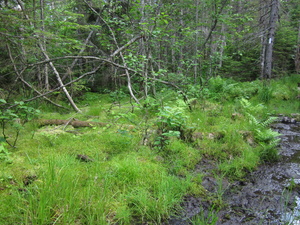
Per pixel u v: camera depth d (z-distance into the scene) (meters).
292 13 15.55
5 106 4.71
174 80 7.67
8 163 3.05
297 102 8.74
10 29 4.26
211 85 9.06
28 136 4.21
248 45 11.99
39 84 7.42
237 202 2.79
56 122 5.10
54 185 2.36
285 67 16.48
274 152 4.04
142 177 3.03
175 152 3.92
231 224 2.39
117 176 3.00
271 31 10.81
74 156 3.46
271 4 10.61
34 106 6.21
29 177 2.78
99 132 4.57
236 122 5.50
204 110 6.54
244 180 3.32
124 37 8.01
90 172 3.00
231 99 8.70
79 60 10.48
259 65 15.45
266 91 9.05
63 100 8.37
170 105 6.13
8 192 2.46
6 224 2.01
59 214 2.17
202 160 3.87
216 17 7.18
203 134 4.57
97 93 10.68
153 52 8.43
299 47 14.12
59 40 4.62
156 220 2.40
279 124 6.32
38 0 6.63
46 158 3.31
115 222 2.28
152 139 4.21
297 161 3.96
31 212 2.02
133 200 2.60
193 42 9.54
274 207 2.69
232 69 14.39
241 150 4.11
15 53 5.94
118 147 3.95
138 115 5.64
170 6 7.28
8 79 6.97
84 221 2.19
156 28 5.63
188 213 2.55
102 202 2.43
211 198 2.84
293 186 3.15
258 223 2.41
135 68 5.80
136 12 6.12
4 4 5.57
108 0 7.38
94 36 10.30
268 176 3.44
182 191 2.91
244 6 11.06
